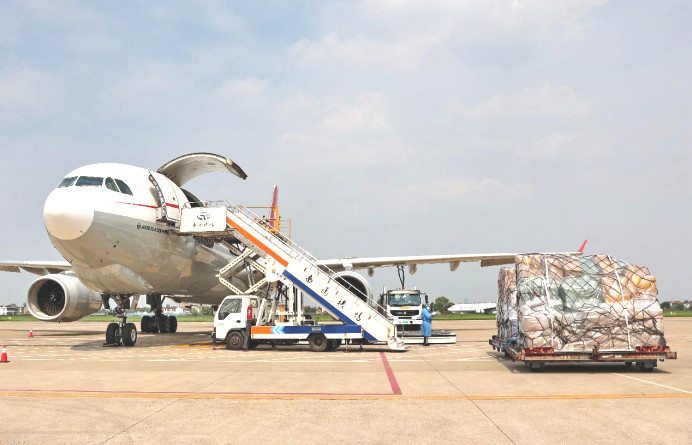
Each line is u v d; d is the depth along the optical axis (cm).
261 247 1958
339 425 680
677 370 1242
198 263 2292
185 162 2252
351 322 1797
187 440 609
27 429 662
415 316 2688
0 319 7312
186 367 1308
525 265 1278
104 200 1695
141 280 1941
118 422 699
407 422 695
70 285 2484
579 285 1238
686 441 595
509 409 777
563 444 586
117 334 1988
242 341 1823
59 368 1294
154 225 1892
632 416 725
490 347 1969
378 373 1187
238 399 862
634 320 1201
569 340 1201
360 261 2659
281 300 2180
